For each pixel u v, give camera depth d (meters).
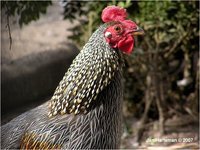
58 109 4.66
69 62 8.94
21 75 7.78
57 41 9.65
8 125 5.15
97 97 4.52
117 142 4.87
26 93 7.70
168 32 7.84
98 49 4.46
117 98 4.62
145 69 8.47
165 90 8.73
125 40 4.54
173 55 8.71
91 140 4.60
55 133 4.61
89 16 8.00
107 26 4.54
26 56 8.34
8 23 5.82
